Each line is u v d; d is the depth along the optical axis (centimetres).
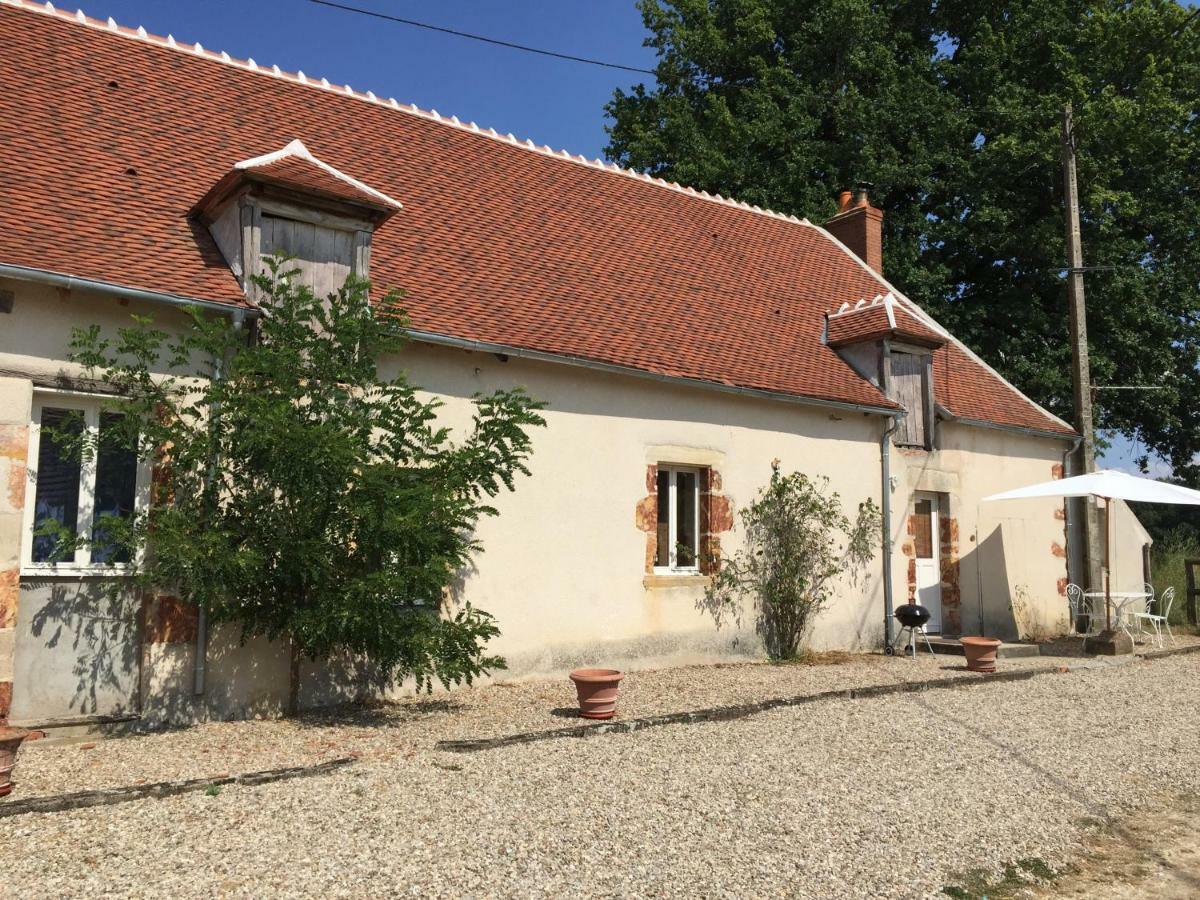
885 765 655
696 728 752
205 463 716
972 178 2184
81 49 1009
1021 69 2338
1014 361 2134
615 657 1056
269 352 714
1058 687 1017
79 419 714
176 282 779
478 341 929
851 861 476
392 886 413
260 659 804
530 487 997
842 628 1291
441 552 785
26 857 430
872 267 1795
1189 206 2155
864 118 2281
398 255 1010
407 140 1238
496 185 1270
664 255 1367
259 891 401
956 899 448
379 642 755
